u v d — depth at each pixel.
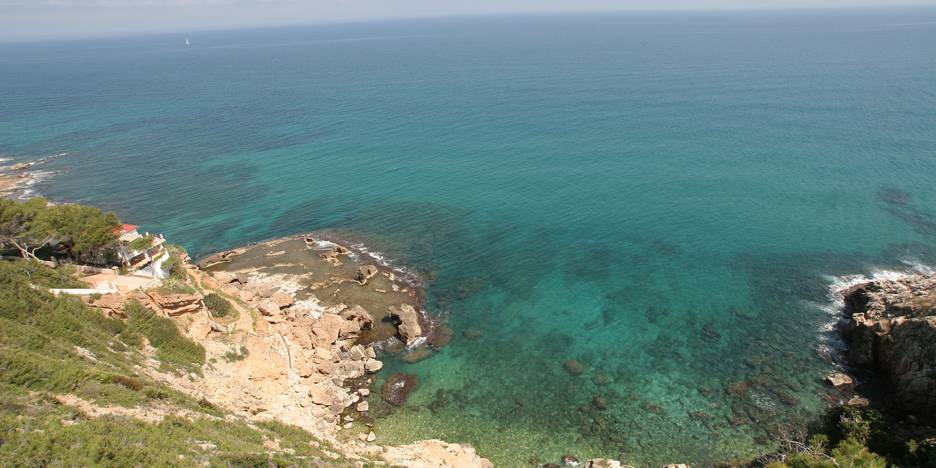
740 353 52.88
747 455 41.03
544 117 146.38
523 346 55.75
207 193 100.12
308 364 51.75
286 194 98.56
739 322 57.66
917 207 78.75
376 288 65.75
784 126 123.81
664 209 84.81
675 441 42.97
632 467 40.38
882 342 46.69
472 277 68.94
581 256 73.00
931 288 52.84
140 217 89.75
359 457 37.53
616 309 61.38
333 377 51.00
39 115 175.12
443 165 110.44
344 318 58.75
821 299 59.97
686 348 54.25
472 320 60.28
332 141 132.25
